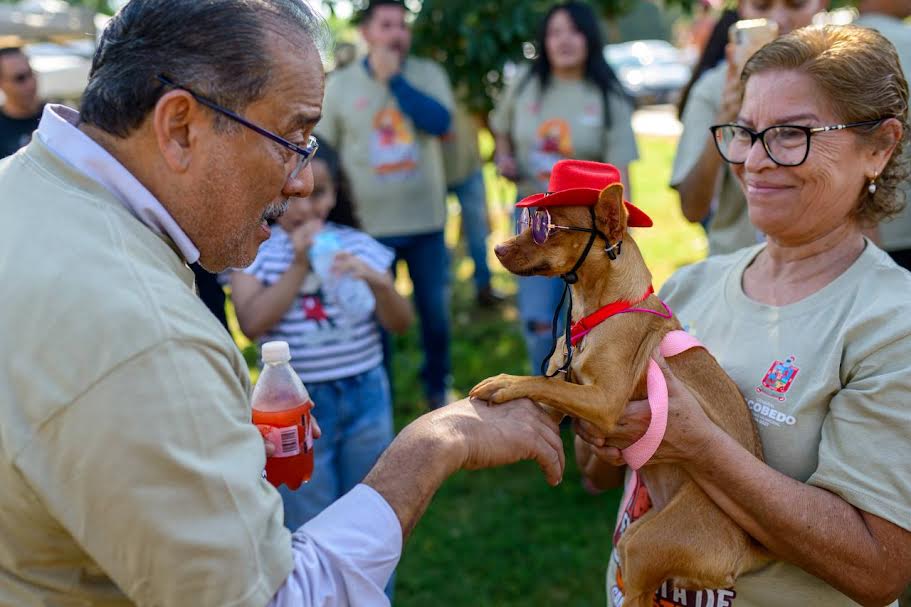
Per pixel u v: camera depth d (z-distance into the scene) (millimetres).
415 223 5383
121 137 1349
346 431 3293
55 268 1225
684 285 2145
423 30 6762
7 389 1192
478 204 7477
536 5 6836
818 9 3473
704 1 7016
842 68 1679
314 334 3219
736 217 3150
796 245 1818
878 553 1590
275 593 1296
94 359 1177
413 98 5320
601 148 5250
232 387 1335
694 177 3279
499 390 1691
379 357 3457
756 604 1769
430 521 4441
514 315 7566
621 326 1760
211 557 1215
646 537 1773
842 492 1613
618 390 1718
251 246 1505
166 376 1204
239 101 1347
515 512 4477
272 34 1372
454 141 7062
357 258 3322
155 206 1359
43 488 1183
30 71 5879
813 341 1741
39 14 7621
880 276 1723
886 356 1610
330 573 1385
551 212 1777
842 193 1730
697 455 1670
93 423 1165
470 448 1590
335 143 5535
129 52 1332
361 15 6242
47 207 1294
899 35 3316
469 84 6789
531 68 5445
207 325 1310
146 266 1281
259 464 1325
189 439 1211
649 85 22906
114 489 1172
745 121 1820
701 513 1769
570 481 4777
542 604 3730
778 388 1763
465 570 4008
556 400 1690
